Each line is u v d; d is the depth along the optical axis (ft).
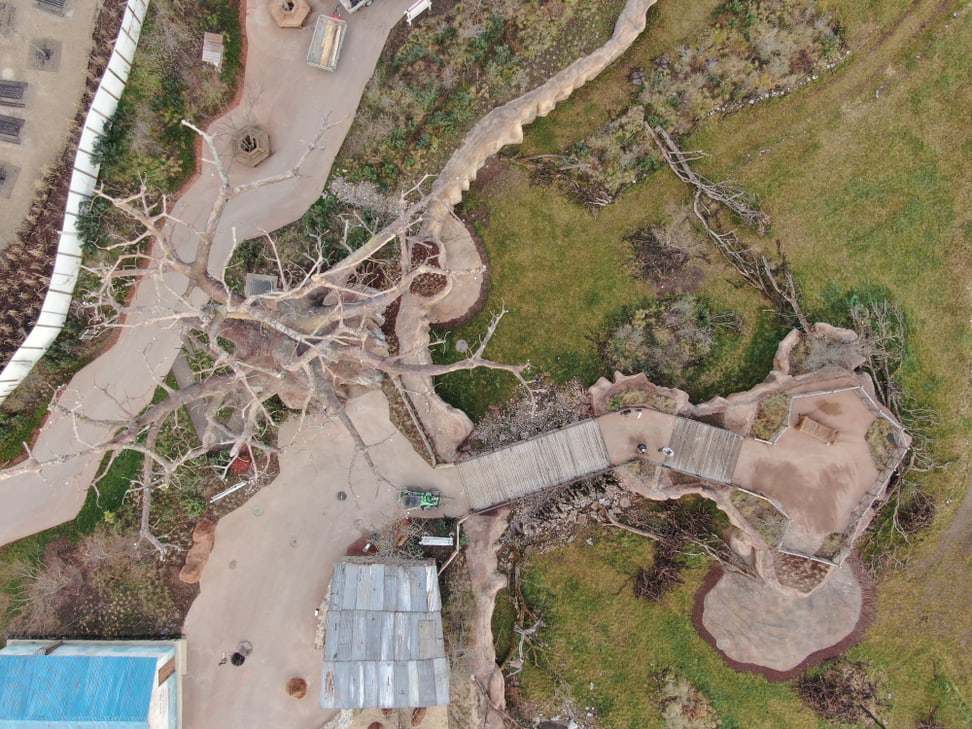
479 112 109.40
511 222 112.16
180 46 103.91
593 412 107.65
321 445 106.83
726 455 104.17
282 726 105.81
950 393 109.50
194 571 104.17
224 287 81.10
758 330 111.04
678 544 109.29
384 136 107.55
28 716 94.17
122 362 105.81
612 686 111.14
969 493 110.01
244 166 107.45
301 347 89.30
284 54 107.76
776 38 112.06
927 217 111.96
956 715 109.19
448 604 105.50
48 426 104.78
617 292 111.75
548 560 110.93
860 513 103.35
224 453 104.99
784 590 104.73
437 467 105.91
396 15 108.27
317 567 106.32
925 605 110.11
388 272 107.04
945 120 112.78
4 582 104.27
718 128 113.60
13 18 99.25
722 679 110.63
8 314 98.73
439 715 105.60
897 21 113.60
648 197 112.68
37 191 99.25
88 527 104.99
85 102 99.76
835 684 109.40
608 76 112.47
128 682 95.45
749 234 112.16
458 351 111.14
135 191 104.22
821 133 113.39
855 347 106.52
